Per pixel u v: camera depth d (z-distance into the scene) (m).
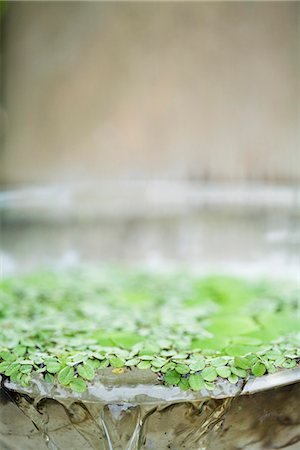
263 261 1.29
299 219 1.21
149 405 0.77
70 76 1.53
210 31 1.46
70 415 0.78
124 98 1.53
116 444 0.78
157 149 1.51
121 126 1.53
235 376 0.79
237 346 0.87
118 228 1.48
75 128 1.54
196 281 1.24
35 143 1.54
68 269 1.38
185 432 0.78
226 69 1.46
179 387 0.78
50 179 1.52
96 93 1.53
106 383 0.78
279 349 0.85
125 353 0.84
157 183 1.47
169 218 1.45
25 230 1.34
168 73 1.50
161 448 0.79
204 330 0.94
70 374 0.79
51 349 0.86
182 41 1.49
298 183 1.35
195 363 0.81
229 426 0.79
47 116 1.54
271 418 0.79
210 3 1.46
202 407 0.78
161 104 1.51
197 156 1.48
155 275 1.31
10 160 1.52
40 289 1.16
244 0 1.43
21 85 1.53
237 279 1.25
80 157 1.54
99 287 1.18
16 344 0.87
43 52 1.53
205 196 1.40
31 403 0.79
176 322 0.98
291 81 1.40
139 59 1.51
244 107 1.44
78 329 0.95
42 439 0.80
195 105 1.48
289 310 1.04
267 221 1.28
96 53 1.53
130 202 1.48
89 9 1.52
